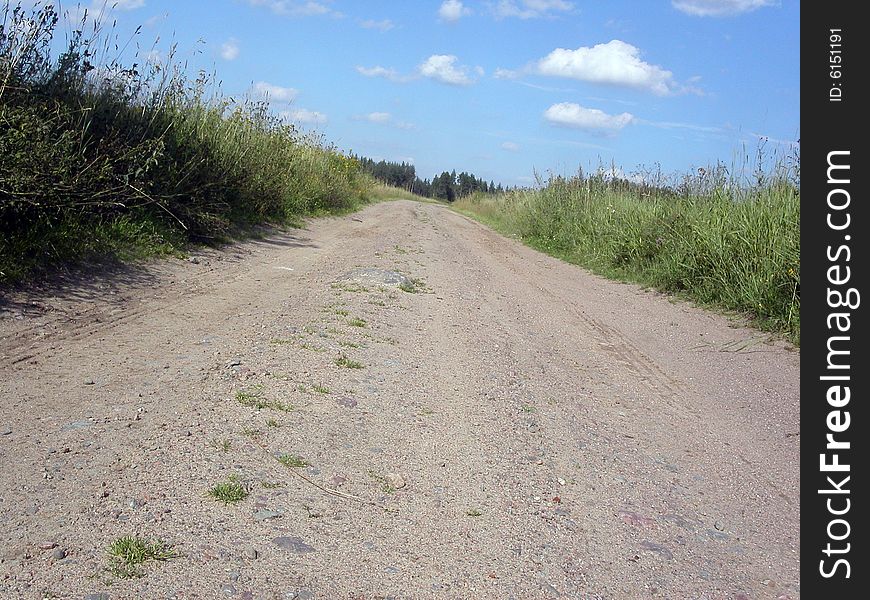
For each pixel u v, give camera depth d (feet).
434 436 16.94
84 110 30.30
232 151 48.55
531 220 73.61
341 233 60.85
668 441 18.53
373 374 20.89
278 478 13.83
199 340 22.48
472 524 13.10
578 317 33.78
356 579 11.00
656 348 28.60
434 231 74.90
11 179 24.72
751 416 20.79
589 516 13.91
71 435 14.66
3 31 28.22
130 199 33.55
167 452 14.21
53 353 19.75
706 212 41.98
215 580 10.43
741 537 13.75
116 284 27.99
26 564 10.30
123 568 10.40
